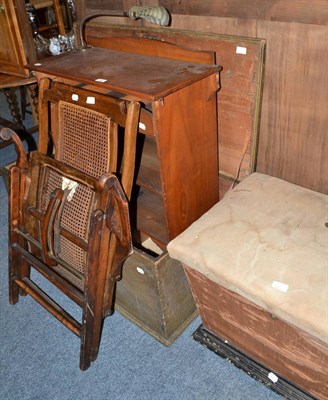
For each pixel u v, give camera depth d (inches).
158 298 57.1
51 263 59.8
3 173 82.4
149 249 74.0
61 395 57.1
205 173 62.5
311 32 50.4
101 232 50.0
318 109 54.6
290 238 48.5
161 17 56.9
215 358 59.9
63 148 60.9
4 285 75.7
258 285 44.1
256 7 53.6
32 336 65.6
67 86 56.6
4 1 71.5
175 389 56.5
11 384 59.0
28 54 76.9
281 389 53.9
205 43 59.3
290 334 46.4
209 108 57.8
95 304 54.7
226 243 49.2
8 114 136.1
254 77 56.6
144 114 54.3
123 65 58.6
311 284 43.3
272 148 62.2
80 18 76.9
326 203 52.8
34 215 60.5
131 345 62.9
